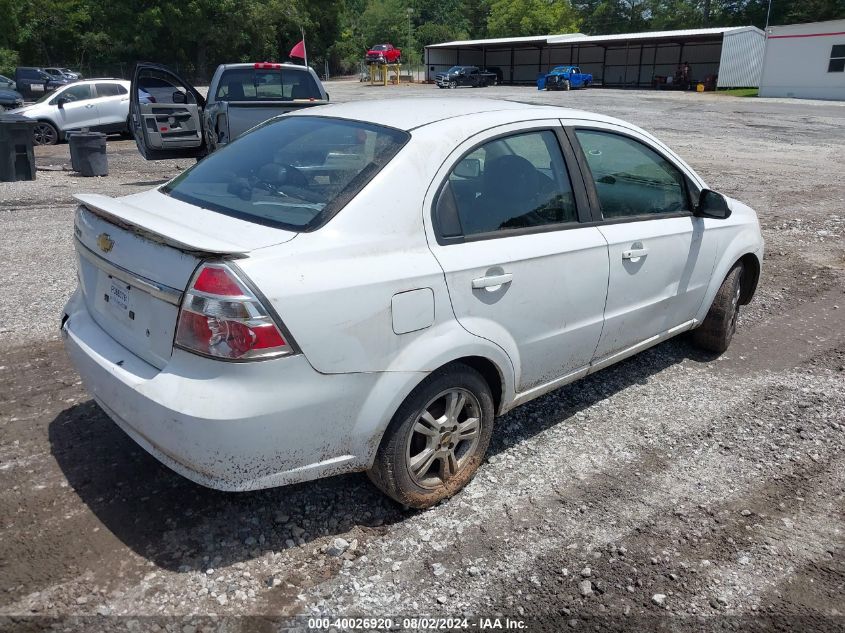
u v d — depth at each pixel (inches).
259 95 458.0
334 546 117.2
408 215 117.9
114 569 110.9
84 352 121.3
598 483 140.0
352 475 138.9
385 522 125.4
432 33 3718.0
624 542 122.3
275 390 102.3
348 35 3208.7
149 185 481.7
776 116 1055.0
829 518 131.3
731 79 1770.4
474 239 126.3
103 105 731.4
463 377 125.8
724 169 565.9
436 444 125.8
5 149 476.7
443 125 129.9
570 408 171.6
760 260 209.8
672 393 181.3
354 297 107.7
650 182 167.9
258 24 2591.0
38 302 232.4
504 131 136.2
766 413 171.6
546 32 3159.5
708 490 138.9
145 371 110.8
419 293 115.3
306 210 115.5
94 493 129.4
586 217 148.8
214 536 119.3
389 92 1872.5
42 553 113.5
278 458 106.3
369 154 123.5
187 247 100.5
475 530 124.1
